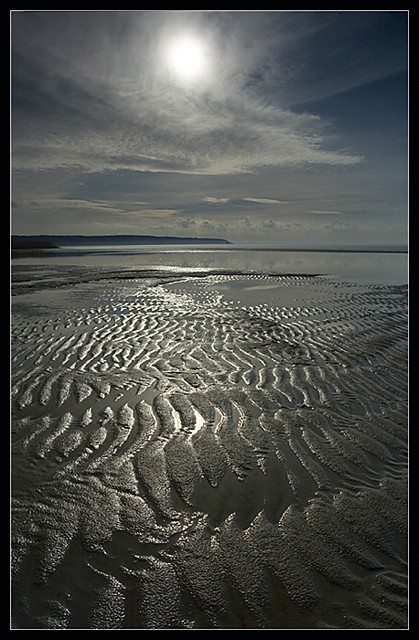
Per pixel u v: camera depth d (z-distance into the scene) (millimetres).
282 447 3898
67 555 2639
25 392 4996
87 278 15523
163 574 2512
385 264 24469
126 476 3406
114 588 2420
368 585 2477
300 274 18453
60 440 3924
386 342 7320
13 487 3252
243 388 5223
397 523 2959
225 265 23031
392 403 4879
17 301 10648
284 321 8898
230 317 9188
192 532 2832
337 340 7449
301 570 2559
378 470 3596
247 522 2934
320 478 3453
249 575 2516
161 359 6266
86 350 6633
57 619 2254
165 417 4395
